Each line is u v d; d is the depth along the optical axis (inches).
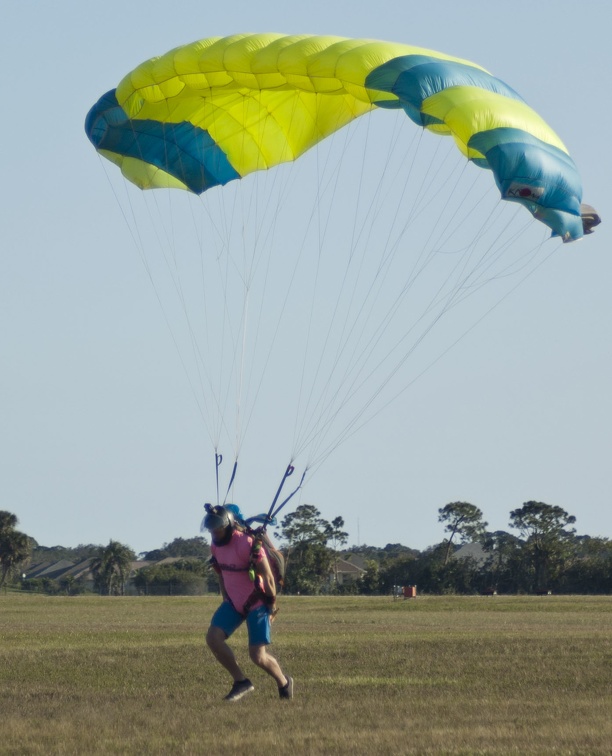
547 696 1016.2
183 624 2664.9
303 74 1327.5
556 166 1241.4
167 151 1614.2
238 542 987.3
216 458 1176.8
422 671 1267.2
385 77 1283.2
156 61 1448.1
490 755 698.2
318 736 772.6
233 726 826.2
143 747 733.3
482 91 1280.8
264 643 984.3
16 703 971.9
